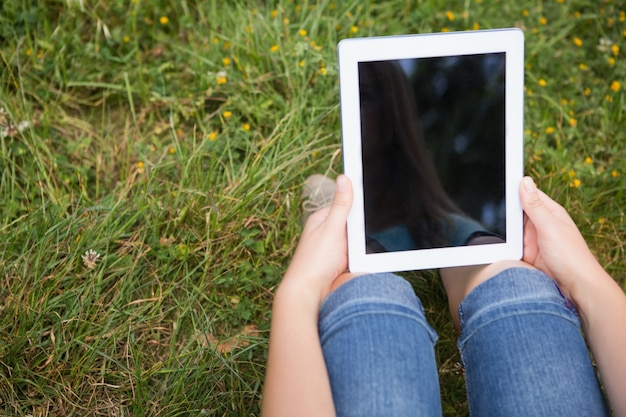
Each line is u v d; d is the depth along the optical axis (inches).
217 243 74.2
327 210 61.4
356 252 57.1
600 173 82.4
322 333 49.6
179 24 88.6
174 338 68.8
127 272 71.4
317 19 85.6
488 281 53.6
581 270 54.0
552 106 86.6
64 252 71.4
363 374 45.3
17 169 78.6
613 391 49.2
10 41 82.4
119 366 67.9
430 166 57.1
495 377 48.3
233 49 84.9
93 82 83.6
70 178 78.5
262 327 71.6
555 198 78.6
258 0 89.4
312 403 44.4
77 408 66.4
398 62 55.7
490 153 57.4
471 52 55.9
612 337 50.7
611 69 89.4
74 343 67.7
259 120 81.7
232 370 66.4
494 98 56.7
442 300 73.5
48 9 85.4
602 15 93.0
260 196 75.8
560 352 48.0
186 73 85.5
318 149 77.2
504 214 58.0
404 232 57.4
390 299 49.3
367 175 56.7
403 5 90.8
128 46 86.0
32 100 82.7
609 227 78.9
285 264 75.5
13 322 67.5
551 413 45.8
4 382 65.4
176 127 83.8
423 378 46.1
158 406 66.1
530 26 92.0
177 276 73.4
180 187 74.9
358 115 56.1
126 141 81.6
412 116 56.5
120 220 75.2
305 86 82.5
